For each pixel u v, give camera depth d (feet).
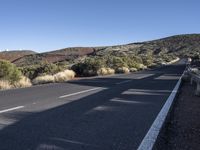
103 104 43.70
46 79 94.27
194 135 27.63
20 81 83.41
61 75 101.71
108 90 64.34
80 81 93.15
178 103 46.78
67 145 22.80
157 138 25.36
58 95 54.60
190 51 610.24
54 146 22.45
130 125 30.01
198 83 57.11
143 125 30.12
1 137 24.53
